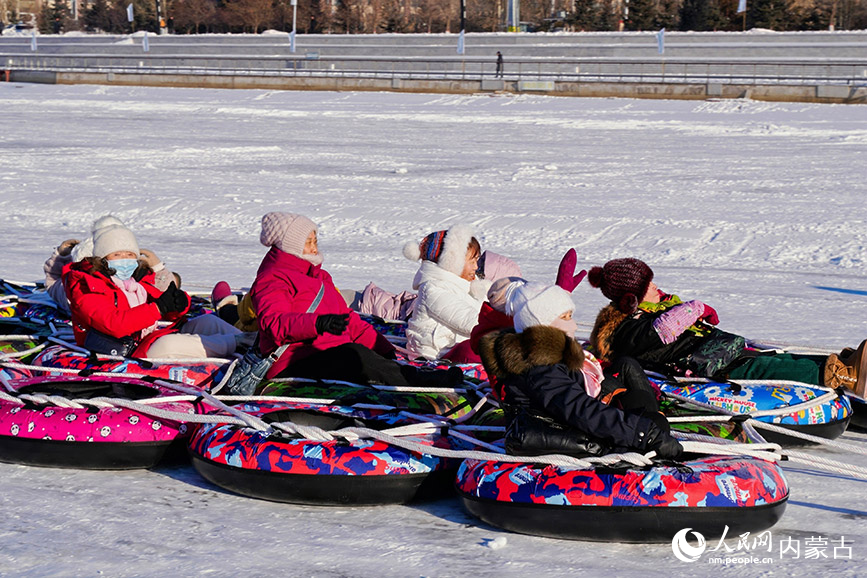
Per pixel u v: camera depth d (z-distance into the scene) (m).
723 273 17.22
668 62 81.12
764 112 55.59
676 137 43.06
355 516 6.28
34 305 10.41
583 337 10.37
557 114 55.06
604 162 33.88
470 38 101.50
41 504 6.38
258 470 6.39
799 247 19.34
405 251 9.05
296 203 24.45
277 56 100.12
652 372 8.16
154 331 8.68
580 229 21.16
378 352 8.22
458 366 8.12
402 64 92.94
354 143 40.66
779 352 8.86
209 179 28.86
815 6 133.88
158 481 6.90
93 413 7.09
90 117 52.22
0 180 27.52
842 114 53.81
